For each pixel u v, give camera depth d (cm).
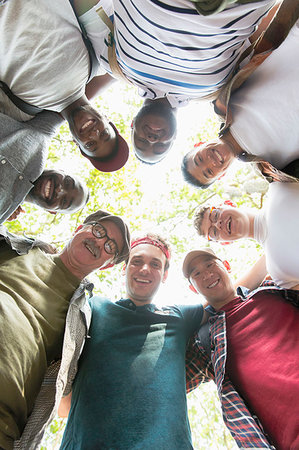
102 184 227
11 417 72
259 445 89
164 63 74
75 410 87
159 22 63
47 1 72
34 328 80
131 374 89
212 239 126
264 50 76
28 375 76
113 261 105
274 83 81
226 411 96
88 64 87
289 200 103
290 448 82
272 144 88
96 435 79
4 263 90
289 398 86
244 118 89
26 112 87
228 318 108
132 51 74
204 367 111
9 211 85
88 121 90
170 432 81
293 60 78
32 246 98
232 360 100
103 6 77
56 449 236
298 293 107
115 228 103
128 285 111
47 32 75
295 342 95
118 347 94
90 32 83
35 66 78
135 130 87
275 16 73
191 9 60
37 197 104
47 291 89
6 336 75
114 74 88
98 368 90
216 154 96
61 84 84
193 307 115
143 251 114
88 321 99
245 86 87
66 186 105
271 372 91
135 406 83
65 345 82
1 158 81
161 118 84
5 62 77
